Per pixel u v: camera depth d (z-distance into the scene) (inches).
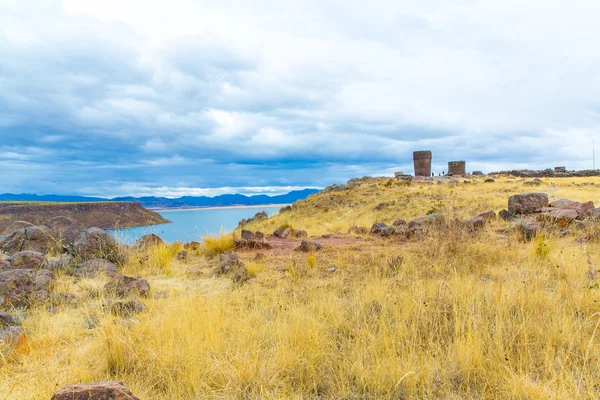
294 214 1552.7
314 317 189.0
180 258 385.4
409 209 1099.9
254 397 126.4
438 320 177.9
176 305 199.9
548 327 160.6
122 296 242.5
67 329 182.5
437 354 148.6
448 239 339.0
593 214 469.7
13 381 134.6
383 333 159.2
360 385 133.3
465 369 136.3
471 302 188.9
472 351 142.3
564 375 129.7
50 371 139.2
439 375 135.7
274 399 123.4
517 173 2289.6
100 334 164.6
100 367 142.2
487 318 177.2
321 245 429.7
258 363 140.1
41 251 334.6
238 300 227.5
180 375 134.0
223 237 441.7
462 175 2219.5
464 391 128.1
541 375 133.0
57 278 281.6
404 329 165.0
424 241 366.6
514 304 189.0
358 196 1560.0
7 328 177.9
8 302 211.3
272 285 269.4
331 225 1051.9
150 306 216.4
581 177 1865.2
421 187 1537.9
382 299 208.5
